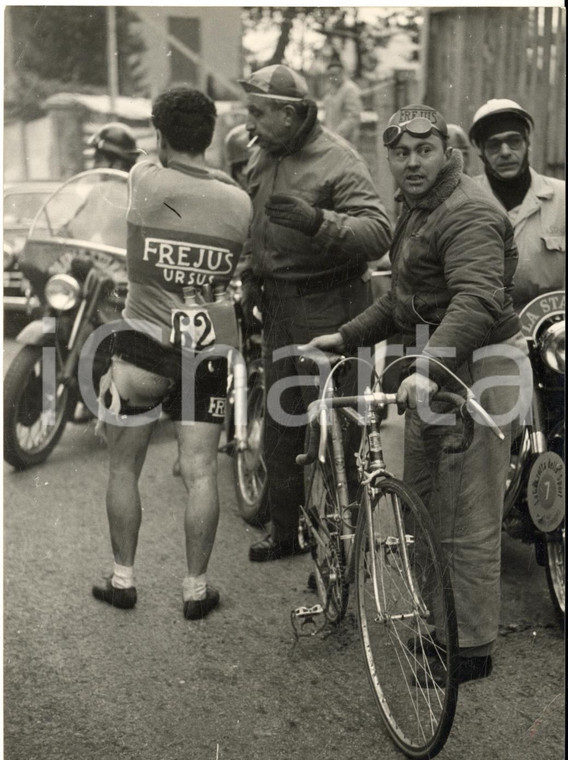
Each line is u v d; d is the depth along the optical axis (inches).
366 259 110.9
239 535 120.5
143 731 91.1
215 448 108.4
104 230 133.6
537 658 101.4
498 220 87.2
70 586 109.6
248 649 102.1
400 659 88.4
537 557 108.9
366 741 89.9
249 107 110.5
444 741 82.8
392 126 88.9
